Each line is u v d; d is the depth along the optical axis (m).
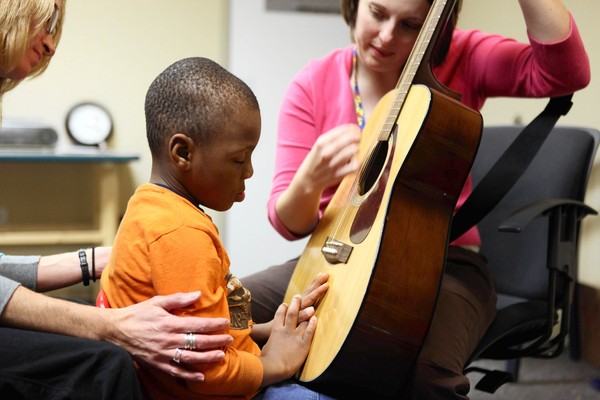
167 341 0.92
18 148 2.78
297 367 1.10
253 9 3.04
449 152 1.08
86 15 3.11
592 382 2.27
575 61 1.33
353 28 1.56
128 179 3.22
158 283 0.95
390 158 1.14
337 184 1.49
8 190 3.12
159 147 1.03
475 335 1.29
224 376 0.95
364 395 1.09
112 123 3.18
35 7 1.03
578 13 2.36
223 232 3.08
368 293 1.02
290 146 1.53
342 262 1.16
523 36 2.52
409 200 1.07
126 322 0.93
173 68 1.03
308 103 1.55
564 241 1.45
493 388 1.30
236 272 3.10
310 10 3.08
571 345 2.48
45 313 0.94
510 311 1.45
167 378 0.98
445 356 1.16
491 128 1.82
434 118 1.08
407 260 1.04
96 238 2.89
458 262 1.40
